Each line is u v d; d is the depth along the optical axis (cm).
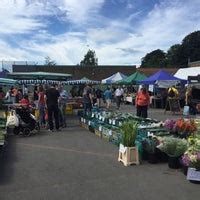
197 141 888
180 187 736
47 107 1605
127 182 773
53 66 6356
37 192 709
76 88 3281
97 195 686
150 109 2964
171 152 888
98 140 1351
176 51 10819
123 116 1492
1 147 1159
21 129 1459
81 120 1828
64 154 1084
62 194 695
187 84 2916
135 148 932
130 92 4047
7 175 841
